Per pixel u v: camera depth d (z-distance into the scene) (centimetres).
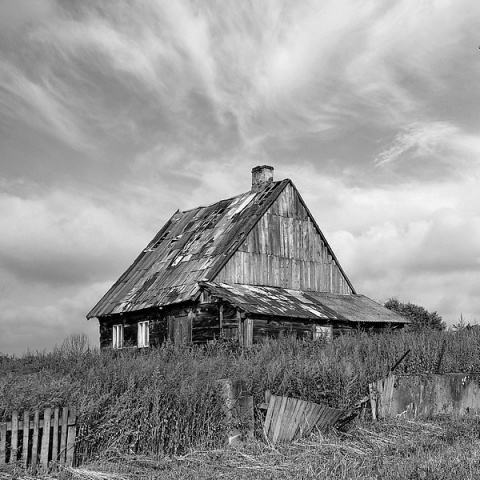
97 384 1388
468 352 2273
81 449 1260
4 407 1167
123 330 3438
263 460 1296
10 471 1103
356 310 3241
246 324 2705
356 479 1108
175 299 3003
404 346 2159
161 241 3941
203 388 1486
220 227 3456
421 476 1121
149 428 1371
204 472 1205
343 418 1595
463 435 1562
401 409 1789
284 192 3406
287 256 3331
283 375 1641
